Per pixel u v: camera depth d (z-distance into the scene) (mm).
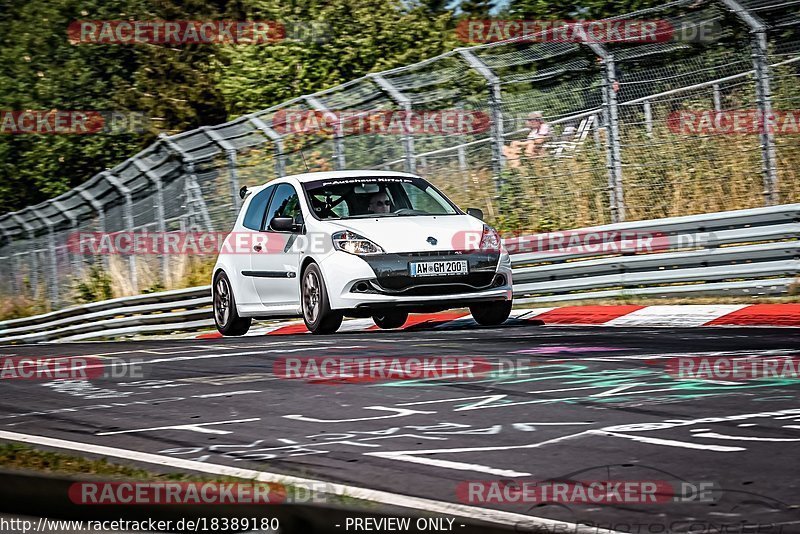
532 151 61125
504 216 58500
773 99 54875
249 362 32656
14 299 99188
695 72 54312
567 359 29641
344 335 39781
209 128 67750
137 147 114500
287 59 99625
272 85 99562
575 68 55406
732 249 42969
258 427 22062
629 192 57219
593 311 42875
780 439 19000
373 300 38812
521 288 49688
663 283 45156
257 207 46531
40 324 82375
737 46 55531
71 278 88938
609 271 46875
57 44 115938
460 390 25453
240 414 23703
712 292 43562
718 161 55688
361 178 44188
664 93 55469
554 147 60656
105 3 113750
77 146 115250
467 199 62438
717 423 20516
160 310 67500
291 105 63094
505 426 21078
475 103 60969
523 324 42781
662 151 57656
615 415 21672
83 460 17984
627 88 60094
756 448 18406
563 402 23328
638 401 23062
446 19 96812
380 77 59531
